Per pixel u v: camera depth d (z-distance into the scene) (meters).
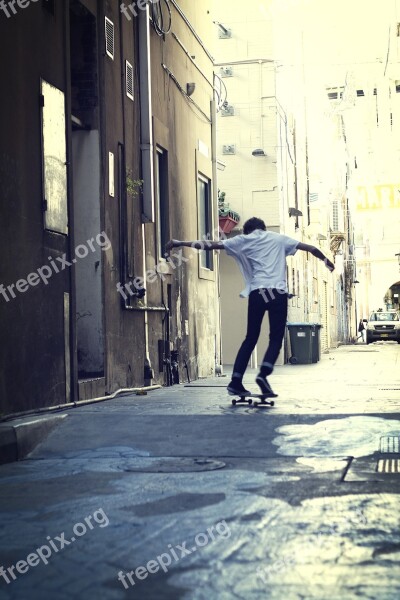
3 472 5.96
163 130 13.85
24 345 7.88
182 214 15.24
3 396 7.36
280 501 4.76
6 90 7.65
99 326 10.23
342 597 3.20
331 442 6.52
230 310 25.33
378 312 51.66
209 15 18.33
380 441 6.50
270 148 25.41
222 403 8.82
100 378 10.07
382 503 4.67
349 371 19.11
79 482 5.47
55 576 3.55
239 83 25.56
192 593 3.29
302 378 15.40
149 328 12.67
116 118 11.05
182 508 4.66
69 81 9.32
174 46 14.91
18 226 7.82
